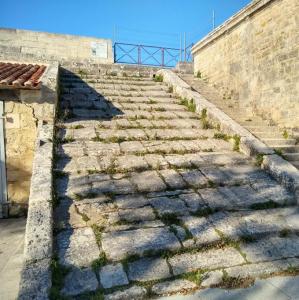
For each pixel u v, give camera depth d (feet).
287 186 16.92
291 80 25.85
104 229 12.82
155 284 10.34
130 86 35.14
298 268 11.49
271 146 22.33
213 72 40.14
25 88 21.61
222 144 22.21
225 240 12.64
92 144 20.40
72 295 9.70
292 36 25.70
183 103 31.27
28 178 22.04
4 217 21.59
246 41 32.45
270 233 13.38
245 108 32.40
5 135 21.72
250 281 10.82
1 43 47.75
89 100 28.96
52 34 50.85
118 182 16.42
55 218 13.25
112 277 10.50
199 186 16.74
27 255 10.76
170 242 12.20
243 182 17.44
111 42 54.65
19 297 9.31
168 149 20.52
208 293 10.17
